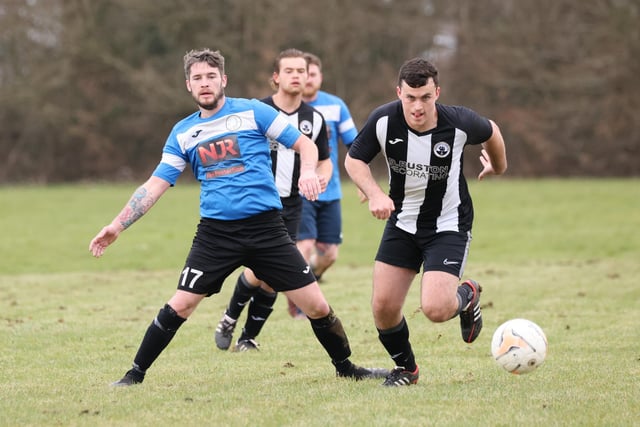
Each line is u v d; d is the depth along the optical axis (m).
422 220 16.64
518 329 16.61
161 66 123.69
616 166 120.00
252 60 120.56
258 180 16.67
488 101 124.31
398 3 121.31
